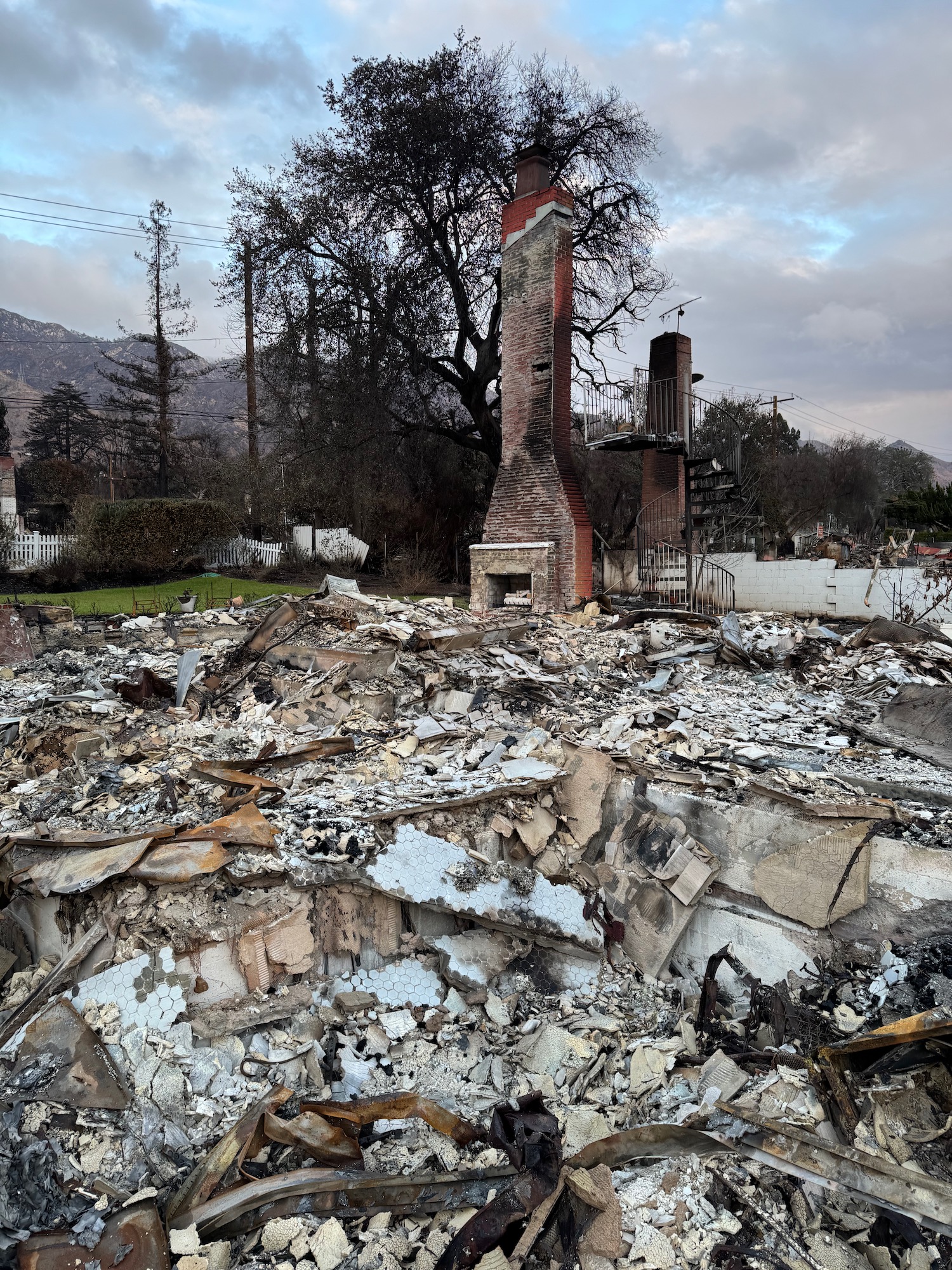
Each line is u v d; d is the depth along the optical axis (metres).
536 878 4.59
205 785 5.08
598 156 23.00
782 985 4.01
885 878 3.97
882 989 3.75
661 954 4.43
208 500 22.48
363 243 22.61
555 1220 2.83
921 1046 3.10
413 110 21.28
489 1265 2.61
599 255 24.66
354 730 6.35
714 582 17.17
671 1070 3.72
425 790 4.92
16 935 3.92
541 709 6.98
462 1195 2.90
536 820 4.99
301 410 24.12
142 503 20.48
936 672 7.93
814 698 7.53
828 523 33.00
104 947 3.50
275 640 7.98
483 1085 3.54
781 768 5.31
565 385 14.05
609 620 11.24
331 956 3.85
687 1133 3.11
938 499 28.61
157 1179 2.79
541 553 13.85
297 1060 3.39
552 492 13.88
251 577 20.98
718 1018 4.07
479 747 5.91
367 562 24.17
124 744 6.03
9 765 5.70
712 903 4.54
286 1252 2.68
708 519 18.62
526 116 22.75
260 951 3.59
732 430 26.45
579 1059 3.77
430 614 9.55
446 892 4.12
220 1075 3.22
